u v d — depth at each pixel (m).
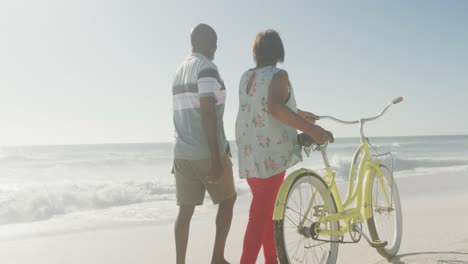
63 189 9.96
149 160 26.02
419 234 4.42
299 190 2.71
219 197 2.76
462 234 4.23
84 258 4.35
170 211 7.84
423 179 11.90
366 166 3.34
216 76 2.62
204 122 2.55
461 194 8.47
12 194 8.59
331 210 2.91
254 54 2.80
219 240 2.81
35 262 4.27
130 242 5.02
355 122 3.29
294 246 2.78
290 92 2.69
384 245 3.09
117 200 9.23
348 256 3.62
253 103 2.69
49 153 36.38
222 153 2.72
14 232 6.11
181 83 2.73
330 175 2.97
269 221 2.83
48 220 7.15
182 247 2.81
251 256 2.61
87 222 6.80
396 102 3.26
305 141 2.70
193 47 2.85
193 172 2.76
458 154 32.75
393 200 3.71
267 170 2.65
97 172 21.00
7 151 44.59
